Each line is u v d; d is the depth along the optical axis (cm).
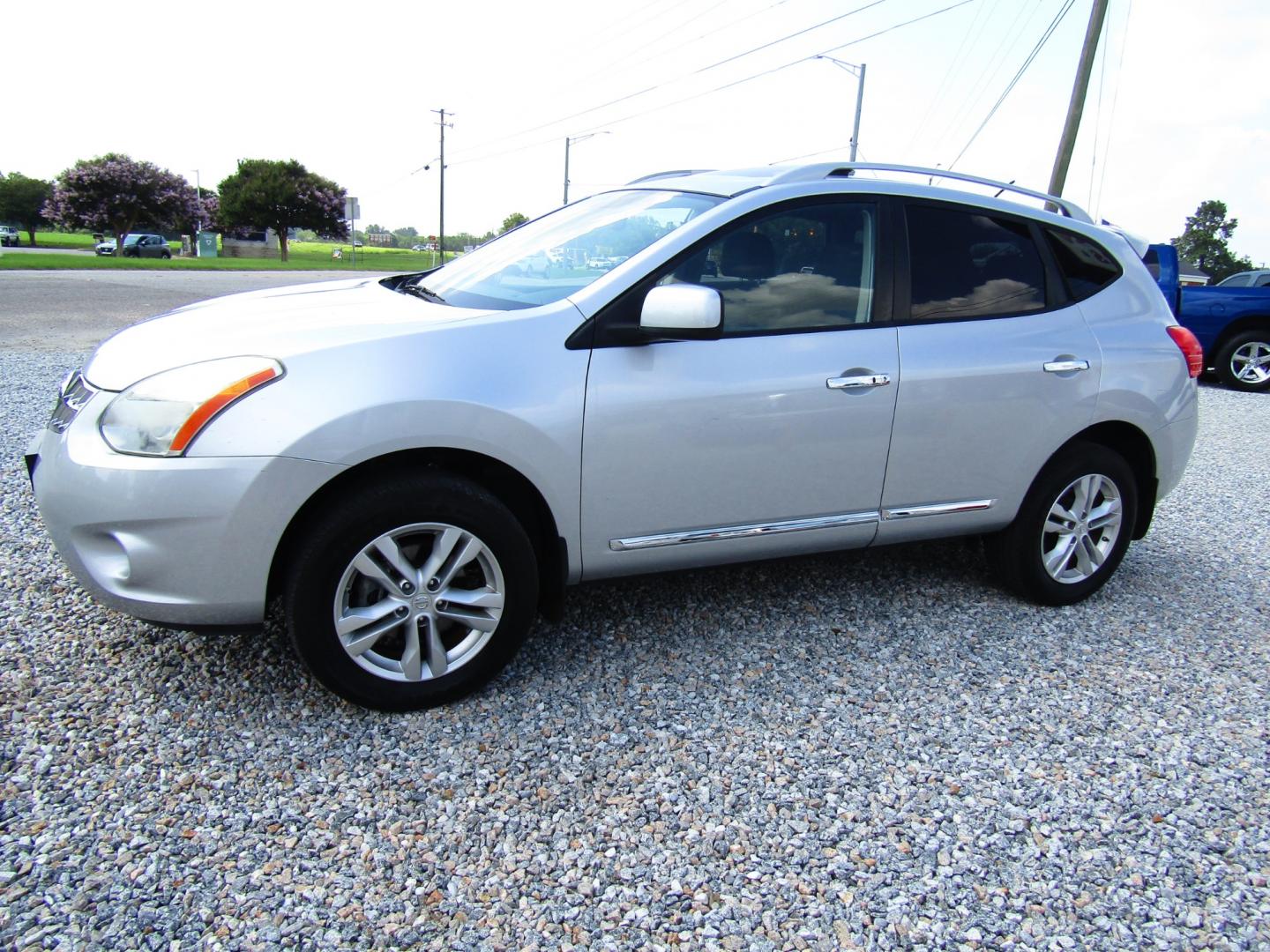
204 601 256
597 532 299
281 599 289
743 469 312
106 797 236
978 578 420
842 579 409
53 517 263
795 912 212
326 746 265
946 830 244
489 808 242
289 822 232
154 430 251
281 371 256
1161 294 402
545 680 308
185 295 1820
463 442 269
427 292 358
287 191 5719
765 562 424
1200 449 747
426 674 283
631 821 240
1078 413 366
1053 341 361
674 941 202
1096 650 355
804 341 316
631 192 379
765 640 345
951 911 215
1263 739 297
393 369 263
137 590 256
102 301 1611
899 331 333
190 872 212
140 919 197
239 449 248
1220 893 226
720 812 246
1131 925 214
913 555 445
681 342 299
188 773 248
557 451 282
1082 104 1720
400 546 275
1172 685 330
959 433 344
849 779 263
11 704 274
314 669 269
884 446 332
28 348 978
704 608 370
